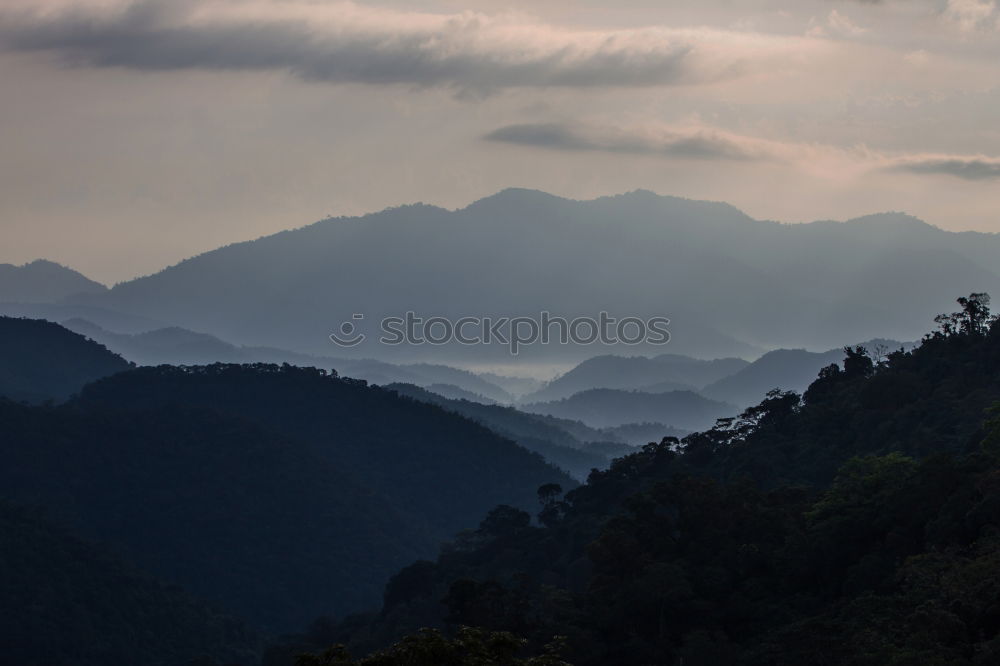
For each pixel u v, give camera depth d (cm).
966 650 8519
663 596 11744
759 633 11262
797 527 12550
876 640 8931
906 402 16462
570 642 11456
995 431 11712
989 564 9238
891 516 11406
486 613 12344
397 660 5369
